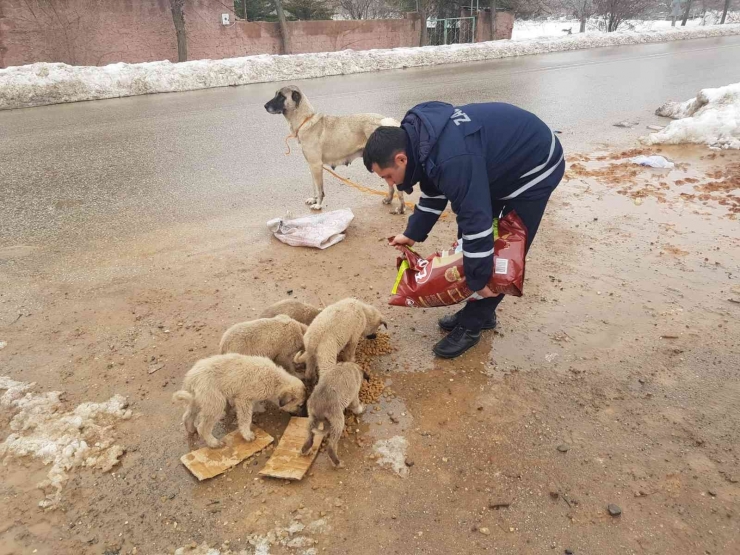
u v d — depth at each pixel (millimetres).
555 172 3518
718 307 4715
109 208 7074
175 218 6781
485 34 34094
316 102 13773
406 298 3918
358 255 5824
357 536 2725
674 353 4133
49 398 3629
